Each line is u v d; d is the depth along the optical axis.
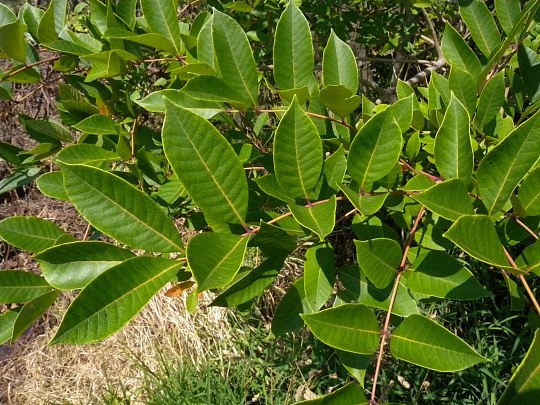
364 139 0.43
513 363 1.09
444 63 1.06
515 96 0.65
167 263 0.39
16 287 0.44
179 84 0.64
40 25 0.67
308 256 0.46
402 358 0.38
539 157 0.41
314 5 1.01
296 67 0.55
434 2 1.08
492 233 0.38
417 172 0.53
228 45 0.52
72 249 0.40
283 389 1.19
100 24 0.71
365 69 1.47
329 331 0.37
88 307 0.36
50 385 1.50
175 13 0.63
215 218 0.40
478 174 0.43
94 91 0.72
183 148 0.40
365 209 0.42
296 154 0.44
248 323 1.35
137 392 1.33
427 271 0.43
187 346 1.38
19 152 0.72
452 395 1.11
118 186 0.40
